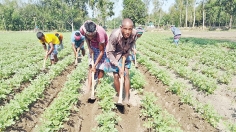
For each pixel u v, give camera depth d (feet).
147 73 32.83
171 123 18.01
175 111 21.91
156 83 28.55
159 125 17.75
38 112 21.16
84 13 233.35
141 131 18.84
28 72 28.63
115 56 20.04
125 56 19.92
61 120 18.37
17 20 266.57
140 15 208.13
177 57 40.63
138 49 53.88
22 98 20.10
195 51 49.01
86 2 225.97
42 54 45.91
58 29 273.75
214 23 295.28
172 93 24.86
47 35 33.68
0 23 266.36
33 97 21.63
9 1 264.31
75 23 294.46
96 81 27.09
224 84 27.84
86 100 23.30
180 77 31.12
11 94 24.07
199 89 26.18
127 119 20.22
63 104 20.13
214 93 25.18
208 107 19.84
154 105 20.30
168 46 57.47
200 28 218.79
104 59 22.75
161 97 24.90
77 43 37.24
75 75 27.89
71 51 52.54
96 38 20.44
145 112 20.43
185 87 25.22
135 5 205.26
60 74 32.48
